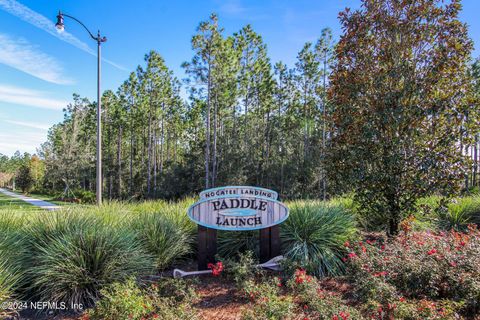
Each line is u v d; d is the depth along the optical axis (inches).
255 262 199.9
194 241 224.5
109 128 1571.1
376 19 227.0
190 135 1466.5
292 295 158.7
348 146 236.5
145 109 1274.6
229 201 198.5
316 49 1046.4
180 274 182.9
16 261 155.9
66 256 157.8
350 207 287.3
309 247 203.8
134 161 1540.4
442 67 210.8
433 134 223.3
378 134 221.1
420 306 134.1
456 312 132.9
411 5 223.0
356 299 155.0
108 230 174.7
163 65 1174.3
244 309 139.3
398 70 221.0
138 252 175.6
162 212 239.0
